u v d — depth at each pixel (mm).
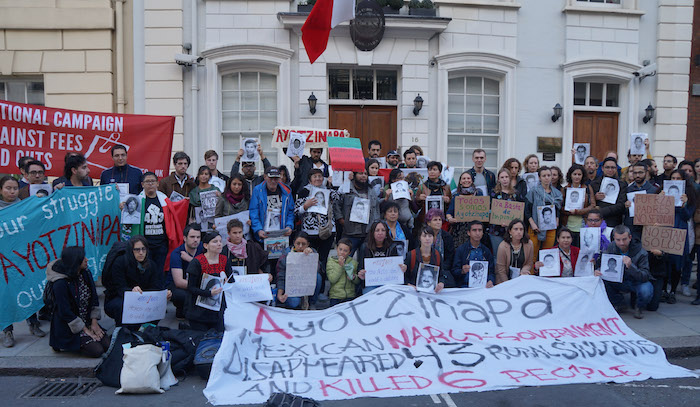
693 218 7770
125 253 5949
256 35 10258
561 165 11102
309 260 6492
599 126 11438
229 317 5852
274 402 4555
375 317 6094
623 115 11367
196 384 5242
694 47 11344
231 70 10461
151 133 8211
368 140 10867
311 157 8539
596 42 11102
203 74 10258
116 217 7008
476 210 7332
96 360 5625
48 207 6344
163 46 10172
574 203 7594
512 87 10867
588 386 5125
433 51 10648
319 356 5508
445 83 10633
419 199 7594
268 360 5410
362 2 9945
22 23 10023
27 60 10109
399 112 10781
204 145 10359
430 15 10453
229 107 10594
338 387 5004
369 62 10469
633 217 7602
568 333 6105
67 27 10055
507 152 10930
